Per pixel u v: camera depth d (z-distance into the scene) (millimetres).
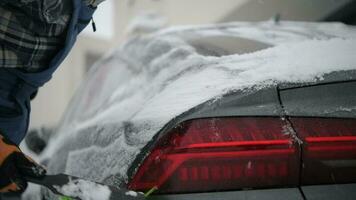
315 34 2102
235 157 1382
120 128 1604
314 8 2850
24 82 1516
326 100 1471
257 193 1358
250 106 1445
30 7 1381
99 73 2838
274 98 1459
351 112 1455
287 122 1421
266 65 1589
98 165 1608
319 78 1506
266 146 1386
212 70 1654
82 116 2457
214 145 1383
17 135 1592
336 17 2656
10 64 1444
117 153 1516
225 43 2055
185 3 6625
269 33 2236
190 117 1426
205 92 1511
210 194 1361
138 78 2102
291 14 3266
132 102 1814
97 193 1304
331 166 1392
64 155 2084
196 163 1379
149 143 1419
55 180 1310
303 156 1389
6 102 1497
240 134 1398
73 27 1490
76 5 1460
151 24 6285
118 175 1444
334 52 1662
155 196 1375
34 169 1321
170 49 2123
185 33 2463
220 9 5773
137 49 2525
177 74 1746
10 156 1318
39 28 1425
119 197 1307
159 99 1604
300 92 1472
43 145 2936
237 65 1644
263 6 3744
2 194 1374
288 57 1647
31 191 1840
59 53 1508
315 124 1424
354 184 1385
